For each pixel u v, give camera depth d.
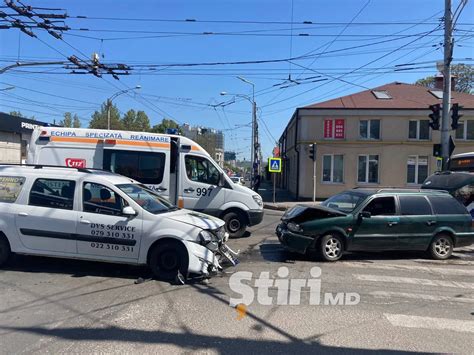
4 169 7.36
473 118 26.47
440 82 32.31
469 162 15.16
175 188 11.18
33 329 4.58
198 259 6.56
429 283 7.05
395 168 26.70
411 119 26.78
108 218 6.77
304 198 27.70
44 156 11.06
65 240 6.84
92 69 18.61
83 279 6.64
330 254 8.64
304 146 27.61
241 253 9.30
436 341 4.54
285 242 8.78
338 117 27.25
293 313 5.33
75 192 6.98
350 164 27.20
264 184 62.72
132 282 6.55
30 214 6.95
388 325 5.00
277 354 4.11
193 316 5.10
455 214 9.37
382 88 31.92
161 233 6.63
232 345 4.29
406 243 9.02
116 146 11.02
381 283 6.96
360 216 8.73
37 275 6.80
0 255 7.06
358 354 4.16
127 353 4.02
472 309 5.70
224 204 11.29
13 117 28.61
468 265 8.67
